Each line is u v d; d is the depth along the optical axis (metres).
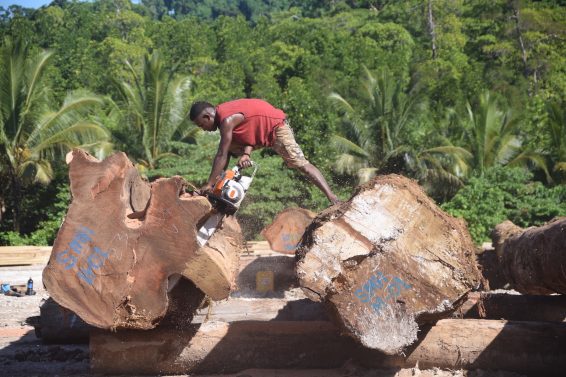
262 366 6.03
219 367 6.00
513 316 7.29
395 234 5.18
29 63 29.11
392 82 30.66
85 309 5.34
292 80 40.34
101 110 37.31
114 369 5.93
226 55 60.25
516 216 23.59
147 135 30.02
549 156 29.69
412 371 5.89
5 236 27.39
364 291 5.14
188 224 5.23
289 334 6.03
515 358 5.92
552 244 6.14
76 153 5.40
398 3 79.19
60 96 44.50
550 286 6.57
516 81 53.44
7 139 28.81
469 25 72.50
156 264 5.29
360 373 5.87
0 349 7.49
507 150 30.12
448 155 29.42
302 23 78.88
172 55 64.44
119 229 5.30
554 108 29.53
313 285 5.06
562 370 5.90
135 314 5.33
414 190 5.33
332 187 28.45
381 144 30.19
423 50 67.19
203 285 5.31
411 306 5.18
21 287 13.05
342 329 5.25
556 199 24.38
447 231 5.27
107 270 5.30
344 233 5.14
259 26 74.06
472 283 5.24
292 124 29.39
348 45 56.44
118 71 51.94
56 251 5.32
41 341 7.85
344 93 34.19
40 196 31.19
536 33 61.72
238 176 5.77
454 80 45.53
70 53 57.09
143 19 74.81
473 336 5.95
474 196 23.41
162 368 5.95
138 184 5.89
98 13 79.94
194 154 28.06
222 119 6.12
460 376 5.82
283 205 24.78
